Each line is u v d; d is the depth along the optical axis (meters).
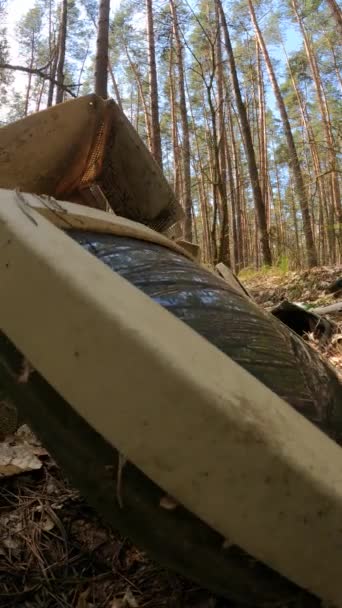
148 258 1.55
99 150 2.24
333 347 3.50
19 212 1.04
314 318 3.84
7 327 0.93
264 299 7.21
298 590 0.90
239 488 0.83
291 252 18.50
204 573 0.91
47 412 0.92
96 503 0.92
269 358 1.36
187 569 0.92
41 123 2.01
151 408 0.83
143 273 1.44
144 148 2.30
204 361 0.90
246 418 0.84
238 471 0.83
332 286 6.59
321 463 0.89
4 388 0.94
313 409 1.31
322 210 25.55
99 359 0.85
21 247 0.93
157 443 0.84
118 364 0.85
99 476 0.90
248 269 14.84
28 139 2.01
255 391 0.92
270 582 0.90
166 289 1.40
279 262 13.96
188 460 0.83
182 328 0.96
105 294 0.89
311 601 0.90
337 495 0.86
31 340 0.90
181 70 16.91
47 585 1.40
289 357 1.48
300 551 0.85
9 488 1.80
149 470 0.85
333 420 1.39
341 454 0.96
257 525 0.84
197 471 0.83
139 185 2.40
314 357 1.83
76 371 0.87
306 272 8.71
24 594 1.37
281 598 0.91
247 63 26.58
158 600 1.35
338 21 13.41
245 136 14.16
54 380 0.89
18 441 2.02
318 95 24.70
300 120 30.11
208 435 0.82
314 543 0.85
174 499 0.87
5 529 1.60
